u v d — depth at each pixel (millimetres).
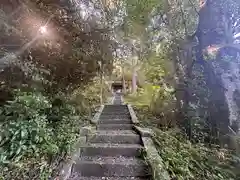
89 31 3492
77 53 3598
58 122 3051
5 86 2514
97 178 2119
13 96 2496
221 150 2779
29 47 2600
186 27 4242
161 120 4078
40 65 3055
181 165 2207
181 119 3807
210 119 3377
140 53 7711
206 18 3861
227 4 3621
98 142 3031
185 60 4109
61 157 2189
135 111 5715
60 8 2637
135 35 6395
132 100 9344
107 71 5863
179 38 4371
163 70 5395
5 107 2248
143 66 7941
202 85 3686
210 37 3820
